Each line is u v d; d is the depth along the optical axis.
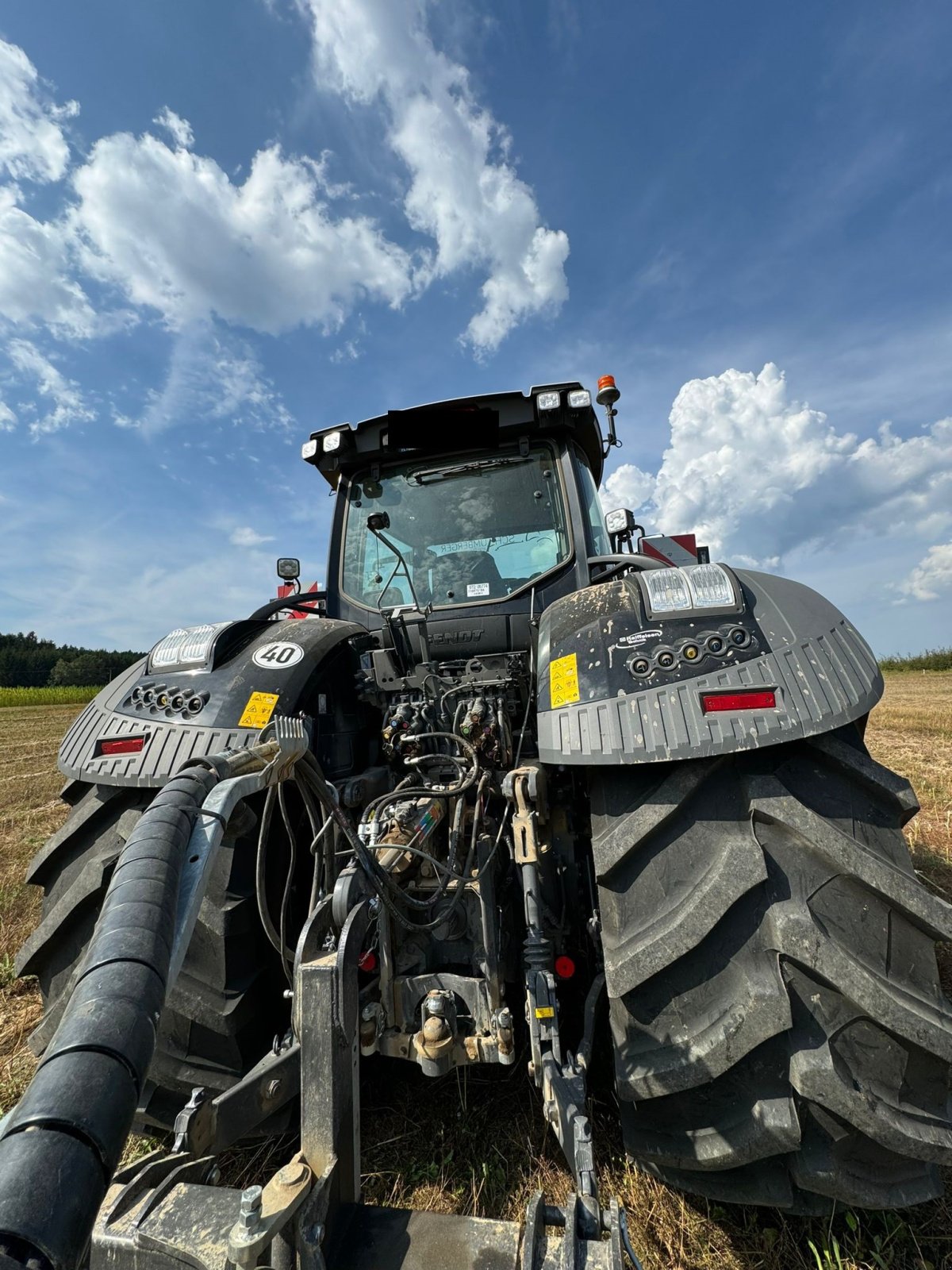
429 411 2.69
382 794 2.24
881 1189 1.26
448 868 1.62
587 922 1.95
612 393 3.36
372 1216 1.01
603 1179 1.63
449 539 2.75
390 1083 2.07
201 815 0.89
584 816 2.03
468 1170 1.71
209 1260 0.84
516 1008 1.90
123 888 0.75
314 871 1.44
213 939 1.57
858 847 1.30
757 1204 1.31
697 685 1.48
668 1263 1.42
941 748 7.07
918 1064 1.22
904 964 1.27
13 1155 0.52
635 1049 1.34
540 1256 0.86
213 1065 1.57
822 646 1.53
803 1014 1.22
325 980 1.09
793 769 1.41
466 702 2.24
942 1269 1.38
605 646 1.62
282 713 1.79
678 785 1.42
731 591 1.64
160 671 1.99
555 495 2.69
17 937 3.30
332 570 2.89
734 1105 1.27
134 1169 1.01
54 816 6.25
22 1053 2.36
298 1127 1.72
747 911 1.30
